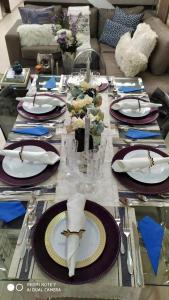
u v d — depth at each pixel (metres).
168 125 1.42
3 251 0.84
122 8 3.50
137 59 2.50
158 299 1.25
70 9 3.31
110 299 0.93
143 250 0.85
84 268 0.79
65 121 1.40
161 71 2.69
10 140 1.28
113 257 0.81
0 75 3.41
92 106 1.16
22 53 3.10
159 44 2.60
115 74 2.71
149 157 1.12
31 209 0.96
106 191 1.03
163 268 0.82
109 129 1.35
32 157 1.12
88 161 1.07
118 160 1.10
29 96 1.59
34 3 3.68
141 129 1.36
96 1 1.72
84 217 0.89
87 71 1.62
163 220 0.93
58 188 1.03
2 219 0.93
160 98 1.61
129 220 0.93
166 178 1.08
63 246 0.84
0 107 1.50
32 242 0.84
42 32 3.02
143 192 1.02
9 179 1.06
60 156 1.17
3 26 5.25
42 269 0.78
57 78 1.83
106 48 3.31
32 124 1.38
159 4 3.33
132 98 1.59
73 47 2.06
